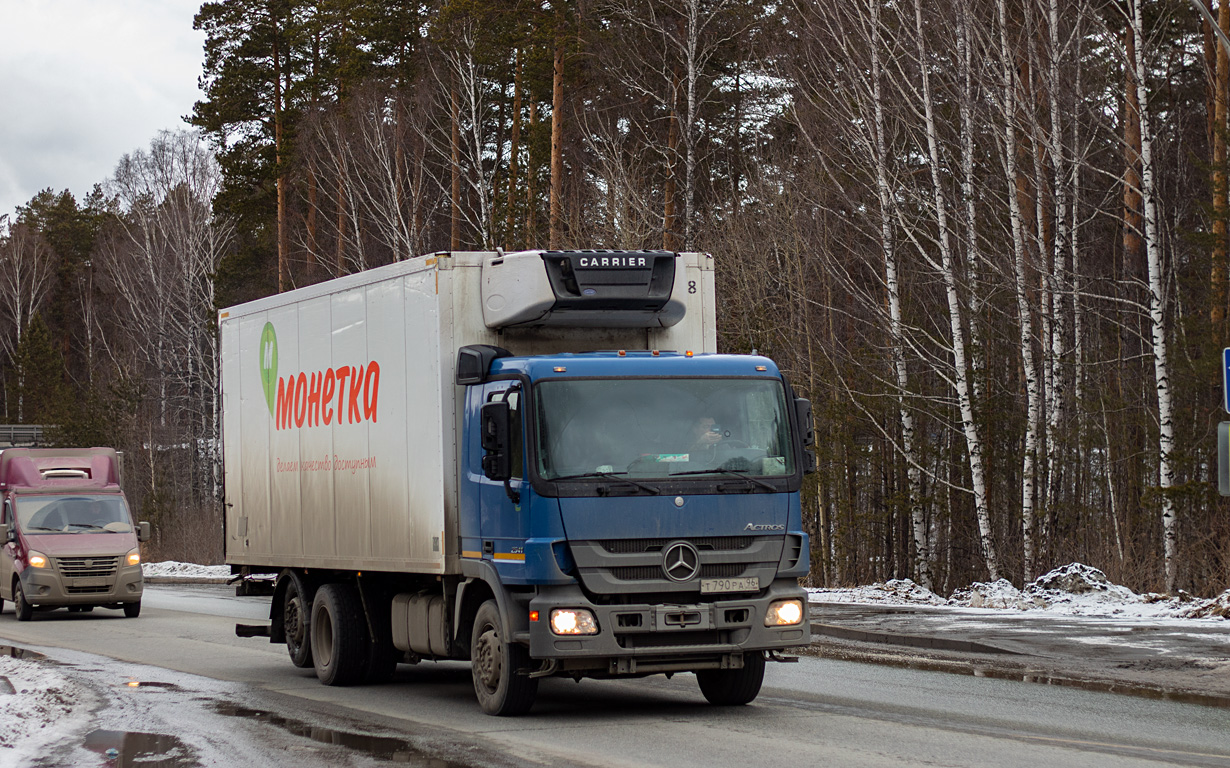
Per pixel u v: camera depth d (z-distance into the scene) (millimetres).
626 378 16109
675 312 18156
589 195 59969
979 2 45781
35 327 114312
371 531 19297
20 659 23047
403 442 18406
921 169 47312
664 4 56062
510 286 17375
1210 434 42906
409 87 71062
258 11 81438
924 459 48469
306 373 21375
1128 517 43062
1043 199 46562
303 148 74250
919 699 17672
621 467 15727
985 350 45781
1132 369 48062
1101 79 46469
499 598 16141
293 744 14562
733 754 13523
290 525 21875
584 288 17391
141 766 13281
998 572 42688
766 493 16125
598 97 61094
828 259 51562
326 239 78625
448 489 17391
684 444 16000
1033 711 16438
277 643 25719
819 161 50656
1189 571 36188
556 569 15383
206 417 89500
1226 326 41438
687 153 54625
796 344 51062
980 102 45344
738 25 56469
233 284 85375
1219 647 21672
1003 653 22297
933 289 54281
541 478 15531
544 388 15828
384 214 67938
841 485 49094
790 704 17438
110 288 111562
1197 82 60125
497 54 64875
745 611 15828
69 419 81438
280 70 81625
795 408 16688
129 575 37125
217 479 76562
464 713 17094
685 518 15734
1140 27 39344
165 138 97062
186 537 69562
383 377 18969
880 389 47250
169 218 92750
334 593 20547
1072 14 45125
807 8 51281
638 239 52781
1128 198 49969
